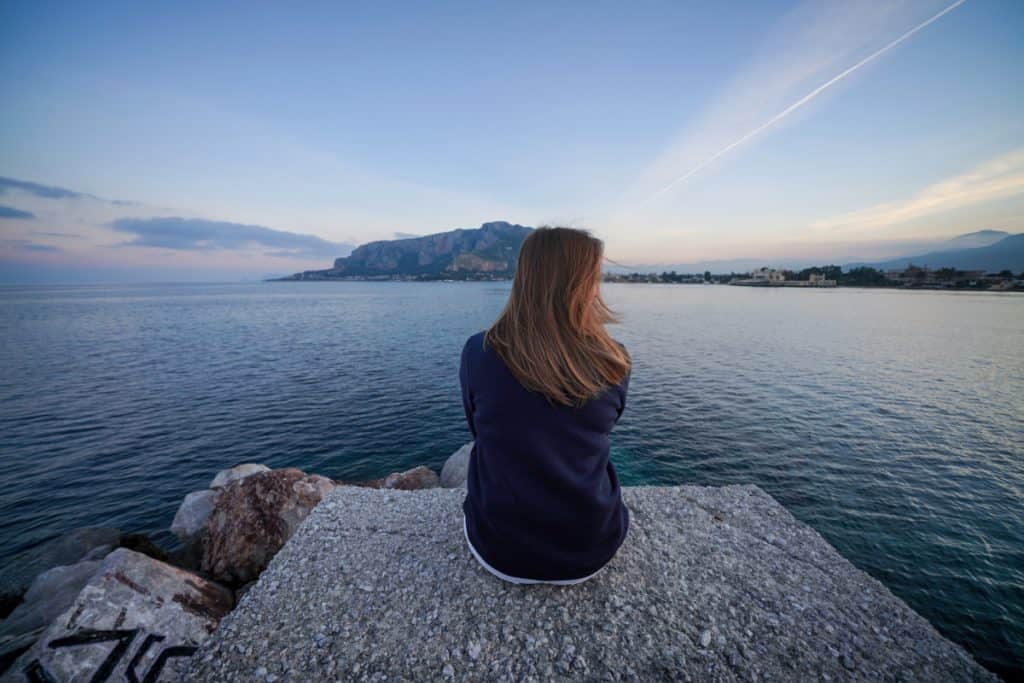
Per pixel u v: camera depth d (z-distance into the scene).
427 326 49.47
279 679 1.85
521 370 1.67
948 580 7.92
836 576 2.60
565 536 1.84
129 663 3.01
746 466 12.32
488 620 2.19
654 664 1.93
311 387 21.38
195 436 14.77
